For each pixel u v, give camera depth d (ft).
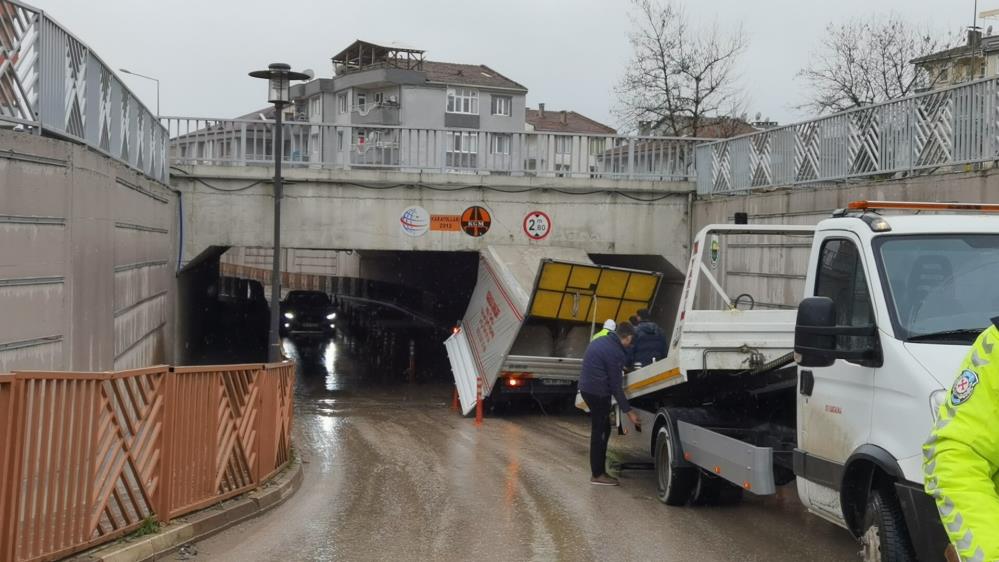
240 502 29.32
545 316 57.88
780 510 31.53
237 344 105.60
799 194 55.06
